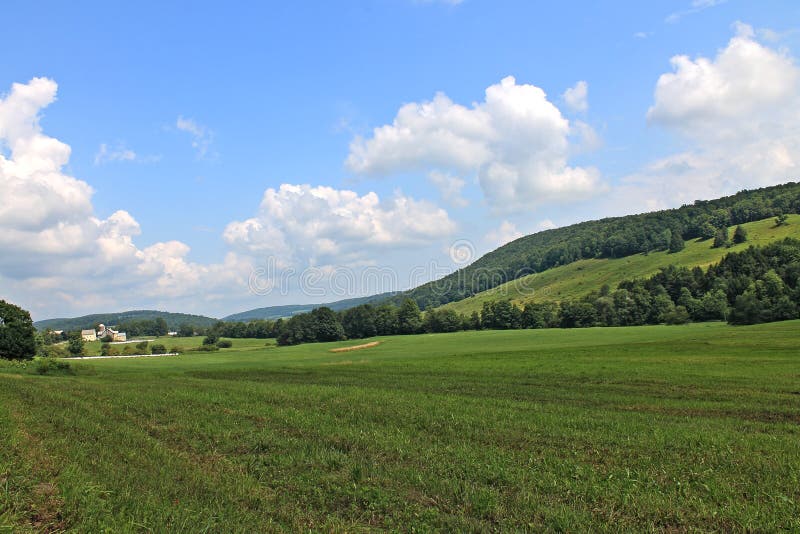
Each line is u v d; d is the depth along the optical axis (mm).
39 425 20500
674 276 147125
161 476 13562
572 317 140375
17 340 89562
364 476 14039
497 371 50344
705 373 43031
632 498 12312
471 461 15375
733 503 12008
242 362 84625
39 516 10719
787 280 122875
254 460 15797
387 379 47000
